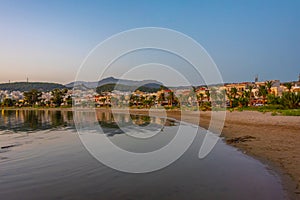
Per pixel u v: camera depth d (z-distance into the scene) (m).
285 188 7.63
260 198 6.94
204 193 7.36
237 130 22.09
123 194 7.40
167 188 7.84
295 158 11.14
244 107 50.91
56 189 7.87
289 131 19.55
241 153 12.89
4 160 11.70
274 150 13.02
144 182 8.42
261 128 22.27
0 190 7.82
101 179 8.79
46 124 33.06
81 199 7.07
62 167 10.41
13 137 20.16
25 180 8.74
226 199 6.94
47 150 14.24
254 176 8.88
